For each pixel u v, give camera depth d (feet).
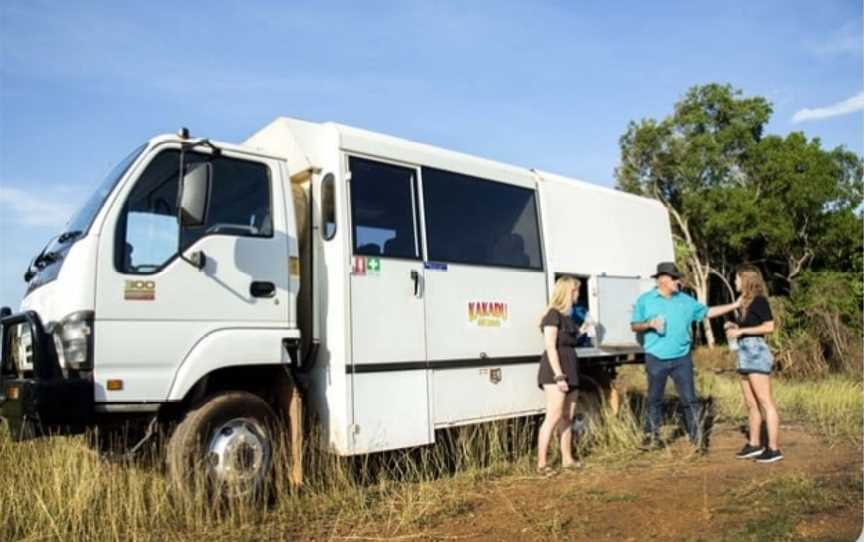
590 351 27.91
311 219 21.06
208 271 18.40
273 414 19.34
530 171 27.48
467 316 23.62
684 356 26.66
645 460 25.22
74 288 16.78
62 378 16.40
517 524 17.81
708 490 20.31
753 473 22.39
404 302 21.79
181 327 17.84
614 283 29.66
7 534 16.83
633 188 119.96
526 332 25.66
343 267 20.35
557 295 24.45
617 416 29.63
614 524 17.60
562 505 19.36
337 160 20.92
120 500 17.95
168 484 17.90
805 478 20.74
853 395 40.91
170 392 17.52
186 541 16.67
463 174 24.53
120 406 16.84
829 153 105.29
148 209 17.92
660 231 33.50
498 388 24.34
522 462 24.62
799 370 60.44
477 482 22.18
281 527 17.78
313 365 20.63
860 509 17.72
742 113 110.11
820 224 105.09
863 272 92.84
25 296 20.13
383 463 22.70
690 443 27.86
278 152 21.75
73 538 16.61
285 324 19.71
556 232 27.63
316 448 20.25
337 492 19.98
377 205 21.67
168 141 18.49
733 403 38.60
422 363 22.02
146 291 17.42
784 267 113.91
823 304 68.59
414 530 17.52
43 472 19.01
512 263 25.61
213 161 19.03
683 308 26.71
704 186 112.78
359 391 20.27
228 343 18.49
